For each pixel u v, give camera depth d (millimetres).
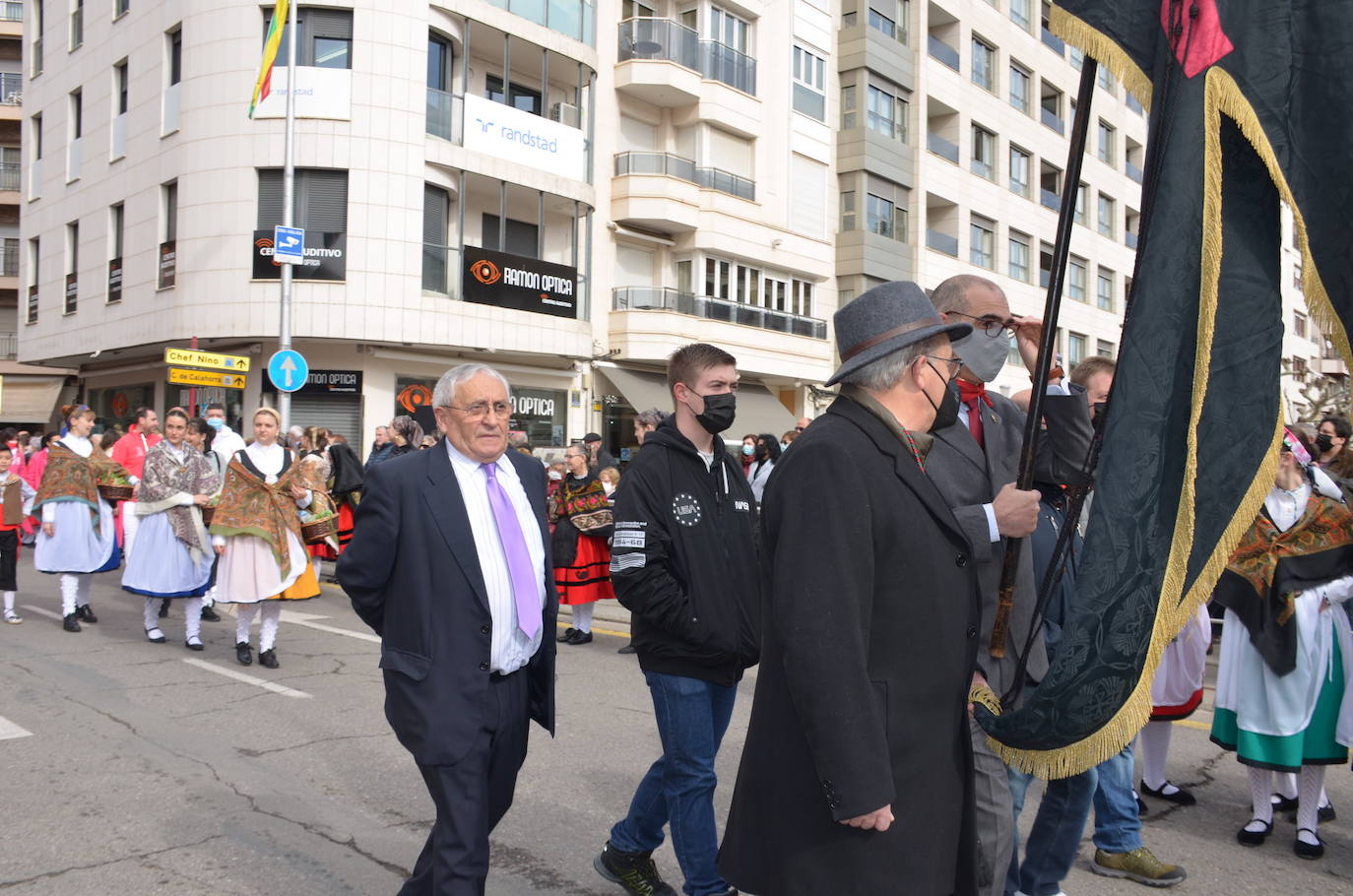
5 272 39094
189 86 20812
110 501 9516
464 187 20938
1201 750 5941
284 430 16734
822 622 2080
